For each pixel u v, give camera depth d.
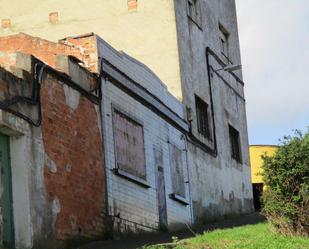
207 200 22.98
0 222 11.91
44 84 13.52
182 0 23.44
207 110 24.61
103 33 22.67
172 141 20.55
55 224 13.14
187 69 22.89
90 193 14.72
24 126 12.62
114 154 16.19
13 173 12.47
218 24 27.69
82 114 14.93
